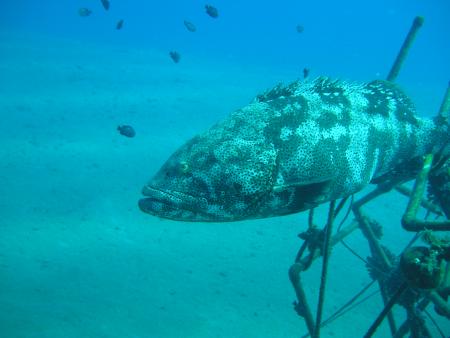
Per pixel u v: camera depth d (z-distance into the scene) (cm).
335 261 260
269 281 227
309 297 220
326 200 95
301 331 192
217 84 679
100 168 325
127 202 284
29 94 493
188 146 97
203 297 206
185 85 637
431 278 69
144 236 253
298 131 92
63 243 232
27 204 263
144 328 177
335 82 104
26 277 198
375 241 136
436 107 705
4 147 338
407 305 105
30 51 777
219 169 91
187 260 237
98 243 238
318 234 103
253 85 710
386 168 109
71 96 504
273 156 90
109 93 536
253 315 198
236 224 284
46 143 358
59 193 282
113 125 420
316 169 92
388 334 202
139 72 690
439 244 70
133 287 205
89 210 267
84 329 169
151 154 363
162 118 461
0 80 535
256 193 90
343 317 209
